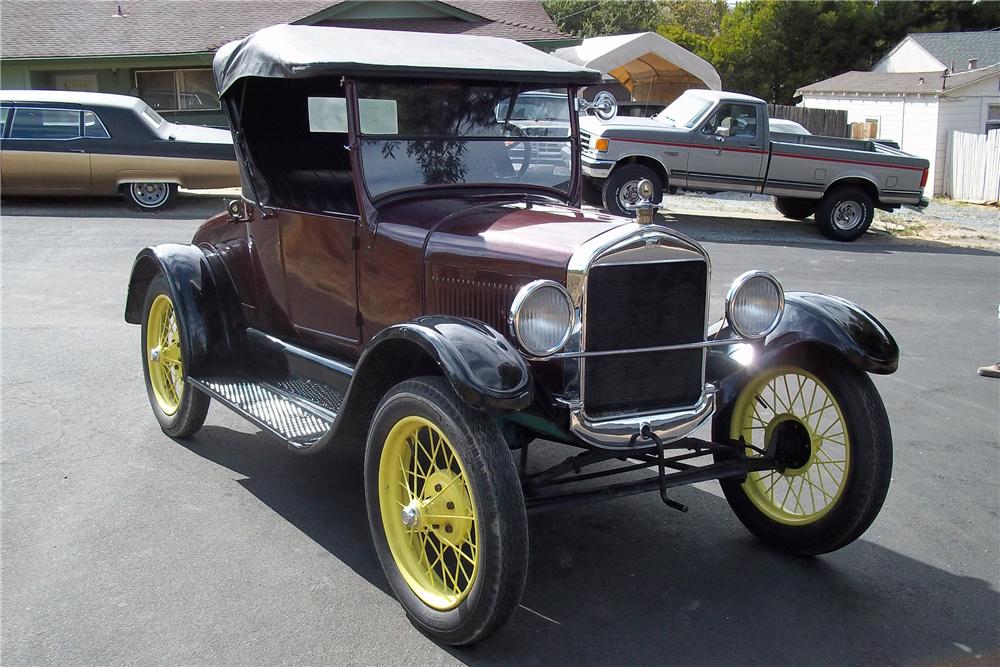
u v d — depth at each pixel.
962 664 2.94
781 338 3.53
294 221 4.18
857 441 3.45
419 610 3.04
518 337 2.91
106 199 14.09
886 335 3.46
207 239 5.10
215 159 13.10
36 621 3.03
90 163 12.69
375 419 3.12
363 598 3.26
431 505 3.05
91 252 9.91
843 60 37.38
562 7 50.03
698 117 13.46
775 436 3.74
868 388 3.48
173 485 4.19
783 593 3.40
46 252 9.85
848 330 3.44
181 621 3.06
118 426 4.91
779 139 13.81
